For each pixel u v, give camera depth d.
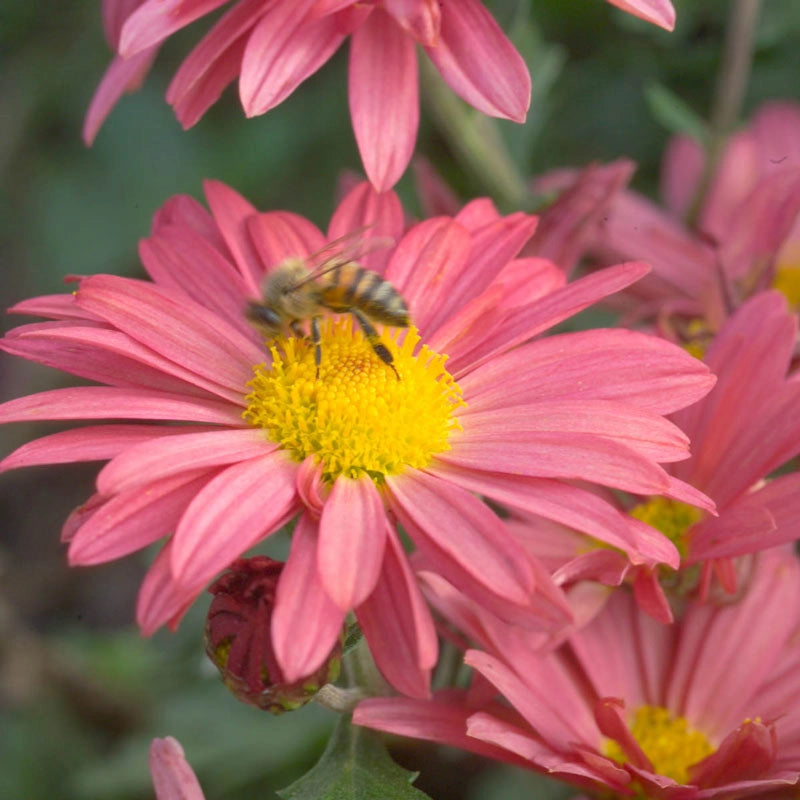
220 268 0.22
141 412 0.20
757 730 0.20
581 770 0.20
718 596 0.21
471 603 0.21
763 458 0.21
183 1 0.21
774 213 0.25
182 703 0.27
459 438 0.21
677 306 0.25
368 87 0.22
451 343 0.21
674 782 0.20
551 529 0.22
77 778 0.27
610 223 0.26
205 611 0.26
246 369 0.21
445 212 0.26
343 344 0.21
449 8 0.21
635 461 0.20
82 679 0.27
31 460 0.20
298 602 0.19
